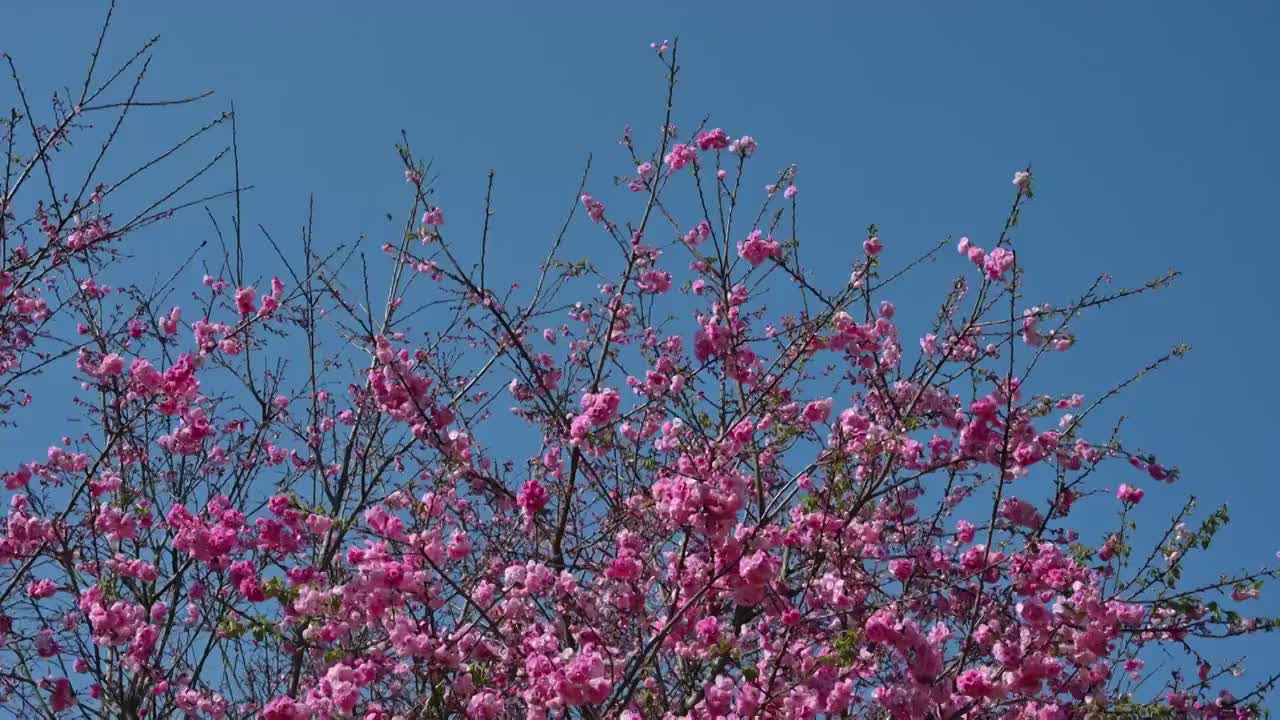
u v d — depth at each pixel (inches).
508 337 357.4
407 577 264.7
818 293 330.0
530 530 320.2
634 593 288.7
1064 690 276.1
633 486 331.6
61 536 312.3
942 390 327.6
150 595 330.6
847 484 302.8
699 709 267.3
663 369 359.6
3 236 311.1
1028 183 291.0
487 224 329.7
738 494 258.5
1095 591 269.3
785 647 269.1
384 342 302.0
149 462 362.6
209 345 326.6
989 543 282.8
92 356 366.6
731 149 356.8
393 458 357.1
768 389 327.0
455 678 270.2
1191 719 305.9
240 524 287.3
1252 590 283.0
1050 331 305.3
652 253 356.5
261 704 330.0
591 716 259.8
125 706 301.4
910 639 260.8
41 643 309.1
